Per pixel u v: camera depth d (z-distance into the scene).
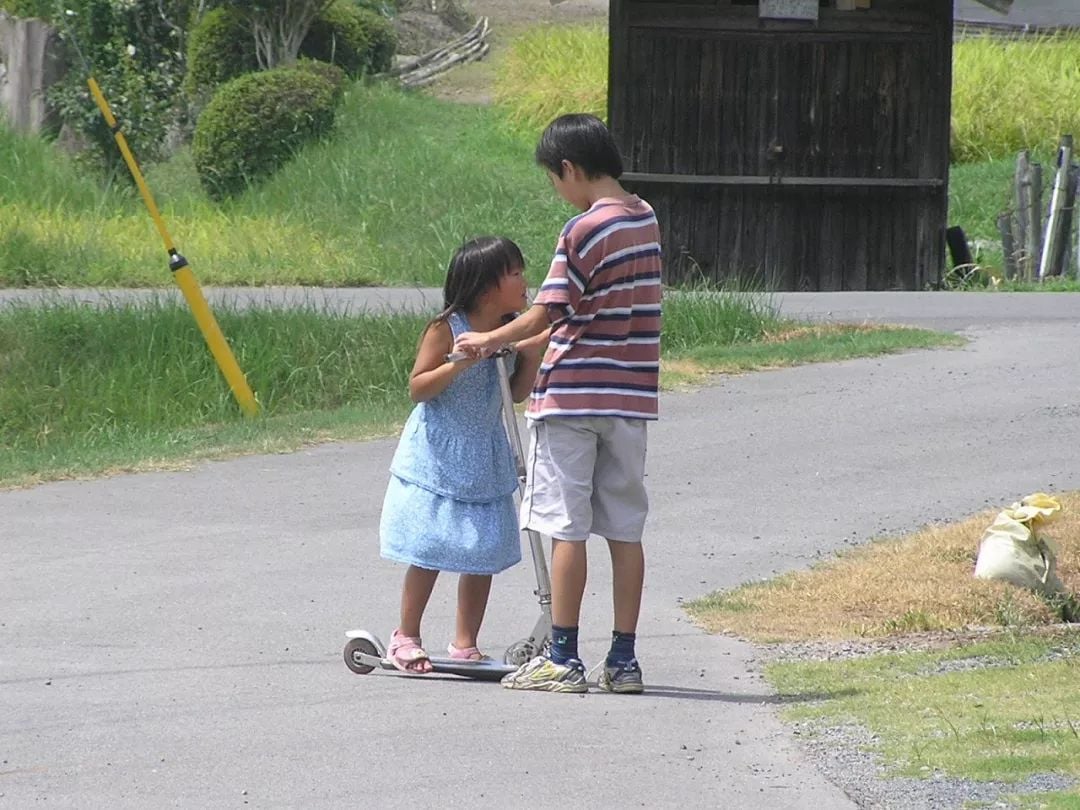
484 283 22.00
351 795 17.33
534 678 21.73
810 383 45.78
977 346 51.19
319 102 90.62
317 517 32.72
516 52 109.50
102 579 27.95
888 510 32.88
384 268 73.44
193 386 46.41
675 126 70.88
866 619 25.67
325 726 19.95
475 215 81.75
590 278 20.80
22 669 22.69
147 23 100.06
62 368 46.91
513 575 28.64
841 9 70.31
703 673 22.73
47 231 71.50
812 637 24.88
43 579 27.94
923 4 70.31
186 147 95.75
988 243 80.62
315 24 103.25
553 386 21.14
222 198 87.50
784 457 37.47
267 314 50.97
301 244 75.56
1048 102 98.38
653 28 70.50
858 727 19.67
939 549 29.17
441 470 22.34
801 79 70.69
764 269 71.38
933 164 70.94
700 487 34.88
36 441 43.50
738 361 48.56
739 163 71.12
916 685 21.73
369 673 22.73
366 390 47.69
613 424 21.12
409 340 49.75
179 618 25.58
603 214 20.86
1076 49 107.00
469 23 123.25
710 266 71.44
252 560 29.36
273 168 88.00
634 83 70.75
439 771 18.12
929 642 24.58
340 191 83.81
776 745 19.05
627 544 21.61
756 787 17.47
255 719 20.28
